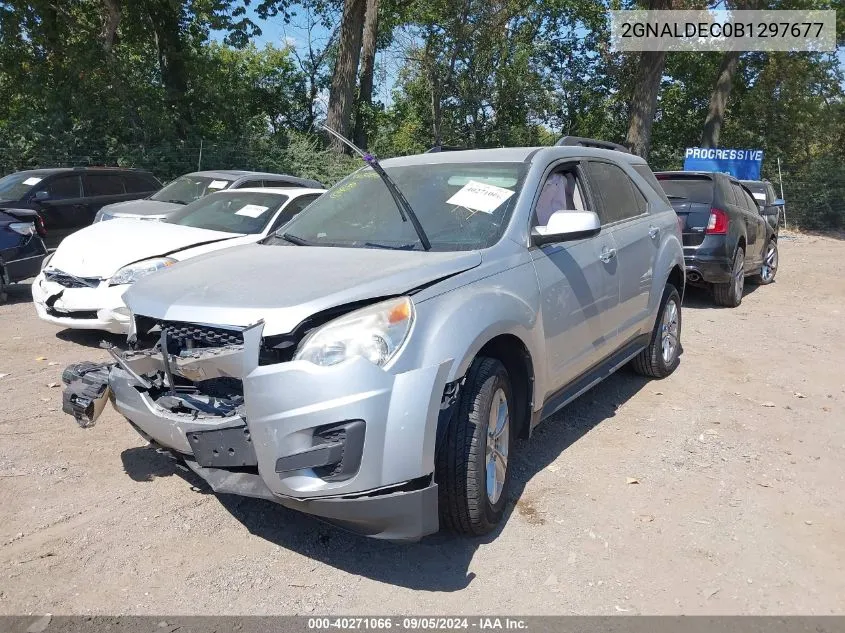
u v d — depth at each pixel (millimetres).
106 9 20547
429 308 3271
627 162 5875
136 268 6480
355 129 27172
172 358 3361
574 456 4629
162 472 4285
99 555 3414
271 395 3006
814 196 24359
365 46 26781
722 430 5141
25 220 9312
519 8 28297
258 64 31234
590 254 4652
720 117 27469
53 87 20047
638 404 5641
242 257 3986
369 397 2975
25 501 3893
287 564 3395
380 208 4418
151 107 20438
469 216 4148
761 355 7238
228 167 20828
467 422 3348
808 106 31156
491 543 3584
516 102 30906
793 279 12836
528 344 3816
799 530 3781
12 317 8227
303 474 3027
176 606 3062
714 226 9062
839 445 4934
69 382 3873
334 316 3143
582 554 3502
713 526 3795
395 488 3062
